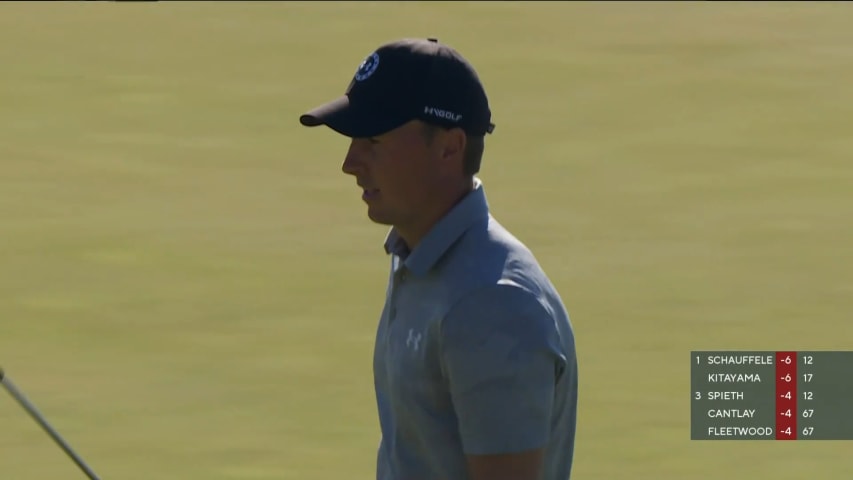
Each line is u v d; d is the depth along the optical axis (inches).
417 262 402.3
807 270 1370.6
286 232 1481.3
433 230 402.6
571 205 1581.0
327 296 1295.5
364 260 1396.4
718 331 1213.1
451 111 402.6
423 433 410.0
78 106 2032.5
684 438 997.2
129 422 1024.2
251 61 2297.0
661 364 1136.8
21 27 2503.7
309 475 943.0
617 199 1600.6
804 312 1256.8
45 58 2303.2
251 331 1210.6
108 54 2332.7
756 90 2073.1
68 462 956.0
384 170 408.2
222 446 986.1
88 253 1416.1
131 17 2588.6
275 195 1620.3
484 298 390.0
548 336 390.0
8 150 1808.6
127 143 1847.9
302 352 1162.6
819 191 1630.2
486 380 387.2
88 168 1732.3
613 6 2591.0
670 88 2092.8
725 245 1445.6
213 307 1267.2
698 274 1357.0
